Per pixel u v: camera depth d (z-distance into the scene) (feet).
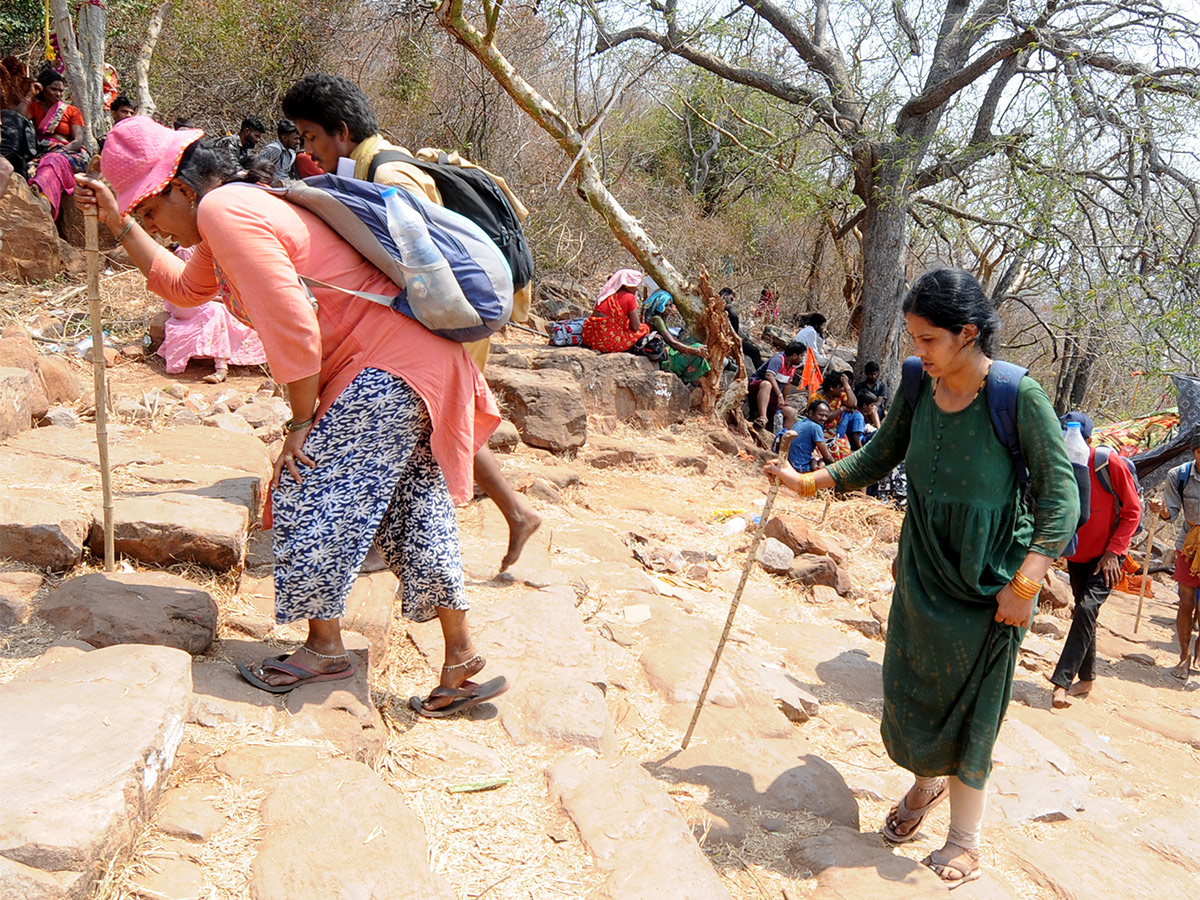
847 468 11.03
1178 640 24.27
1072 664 18.22
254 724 9.05
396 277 9.25
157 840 7.45
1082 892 11.11
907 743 10.15
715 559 19.75
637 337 30.60
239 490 13.17
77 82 29.14
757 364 37.96
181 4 37.86
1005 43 37.86
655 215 52.65
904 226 43.11
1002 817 12.73
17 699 7.96
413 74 40.98
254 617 11.38
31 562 10.82
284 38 38.17
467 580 14.29
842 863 9.87
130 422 16.98
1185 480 22.52
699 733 12.43
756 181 51.11
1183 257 36.04
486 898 8.02
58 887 6.38
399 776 9.50
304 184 9.25
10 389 14.12
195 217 9.55
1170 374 30.17
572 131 28.58
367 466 9.31
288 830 7.73
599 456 25.43
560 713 10.79
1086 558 18.25
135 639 9.71
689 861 8.57
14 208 24.18
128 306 24.61
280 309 8.70
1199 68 35.06
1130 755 16.49
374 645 11.33
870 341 43.91
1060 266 39.14
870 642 17.74
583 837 8.87
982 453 9.50
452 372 9.68
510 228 11.77
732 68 41.01
